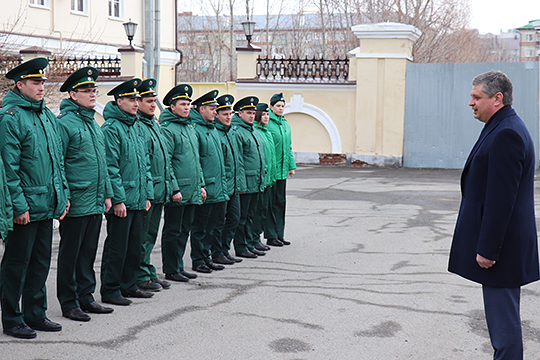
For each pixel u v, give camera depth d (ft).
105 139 16.38
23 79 13.79
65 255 15.39
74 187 15.10
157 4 42.45
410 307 16.79
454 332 14.84
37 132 13.93
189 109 19.61
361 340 14.23
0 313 15.52
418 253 23.75
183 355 13.19
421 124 57.52
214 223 21.50
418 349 13.71
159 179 18.20
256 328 14.98
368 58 57.62
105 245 17.15
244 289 18.66
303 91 59.52
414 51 91.40
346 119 59.16
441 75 56.54
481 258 11.22
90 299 16.10
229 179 22.02
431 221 30.66
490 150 11.20
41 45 60.70
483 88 11.51
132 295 17.67
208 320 15.58
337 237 26.94
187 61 149.28
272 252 24.17
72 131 15.01
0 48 40.27
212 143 20.92
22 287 14.14
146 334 14.49
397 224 29.89
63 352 13.25
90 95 15.34
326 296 17.85
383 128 58.03
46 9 62.13
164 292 18.30
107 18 72.64
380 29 56.59
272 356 13.17
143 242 18.03
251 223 23.70
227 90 70.44
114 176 16.29
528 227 11.37
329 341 14.14
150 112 17.99
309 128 60.23
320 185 44.78
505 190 10.98
